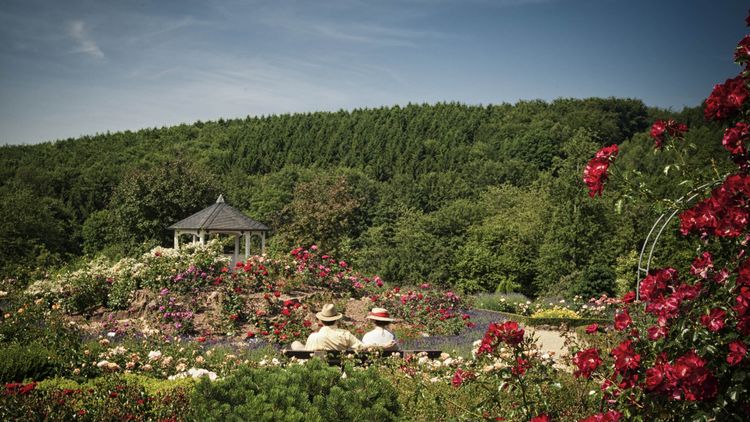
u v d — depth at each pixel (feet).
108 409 17.61
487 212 129.39
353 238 154.81
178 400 18.79
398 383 21.50
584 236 95.40
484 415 15.43
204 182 154.20
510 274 98.48
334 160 272.31
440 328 49.19
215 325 42.47
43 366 24.44
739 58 11.55
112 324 42.24
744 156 11.30
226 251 130.31
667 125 12.70
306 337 40.06
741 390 9.50
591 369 11.89
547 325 58.80
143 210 145.07
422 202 192.44
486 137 275.18
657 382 9.89
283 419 14.23
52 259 131.54
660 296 10.80
